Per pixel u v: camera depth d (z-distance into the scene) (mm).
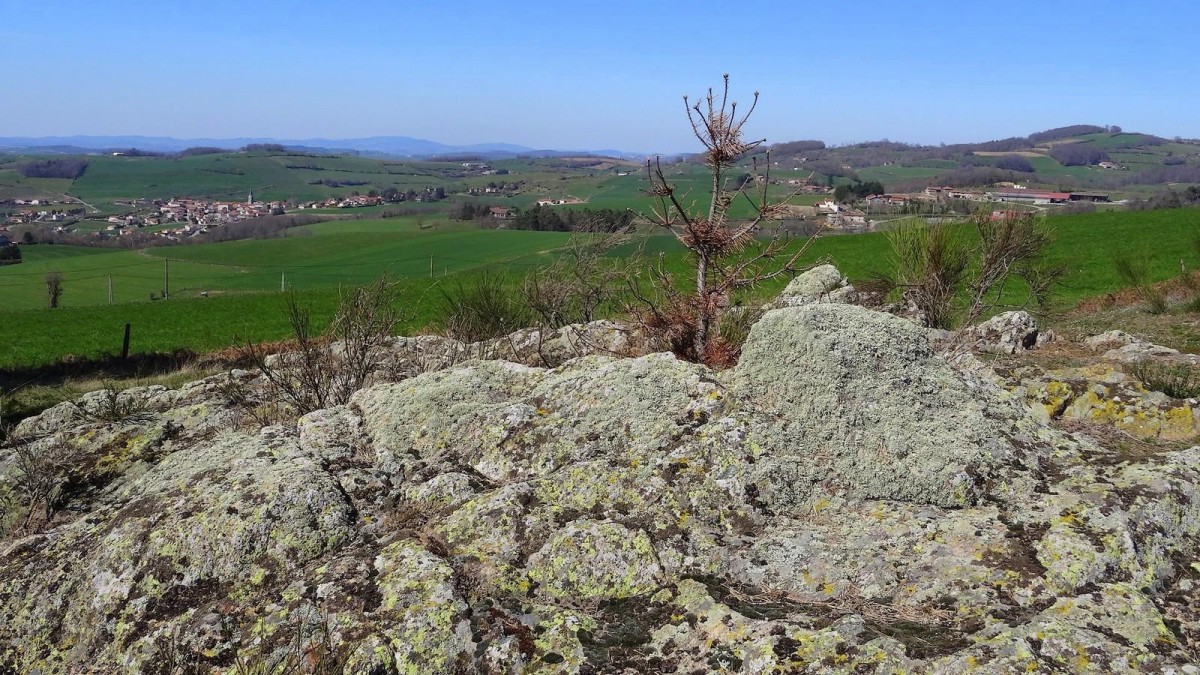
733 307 8148
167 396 7934
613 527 3781
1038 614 3102
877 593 3422
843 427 4375
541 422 4836
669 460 4246
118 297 50594
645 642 3232
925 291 12062
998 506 3973
